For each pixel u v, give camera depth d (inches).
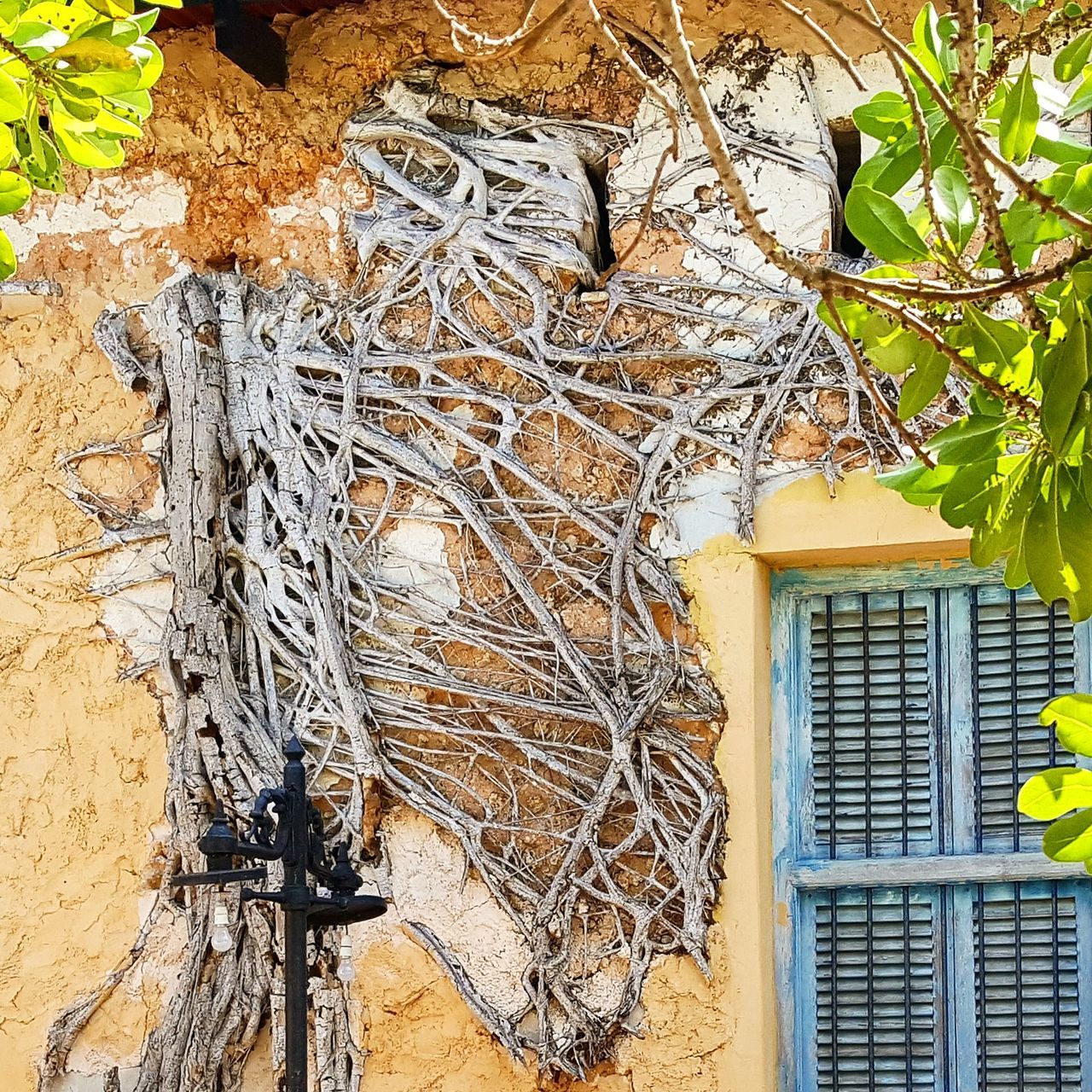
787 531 211.2
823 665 214.5
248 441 223.5
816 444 212.2
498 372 222.2
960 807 208.5
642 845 207.8
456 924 209.2
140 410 229.3
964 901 206.7
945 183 144.5
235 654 219.0
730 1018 202.1
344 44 234.5
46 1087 212.5
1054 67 147.7
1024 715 208.8
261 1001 208.8
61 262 235.6
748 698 208.8
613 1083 203.2
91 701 222.8
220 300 228.5
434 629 215.5
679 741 208.7
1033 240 146.5
